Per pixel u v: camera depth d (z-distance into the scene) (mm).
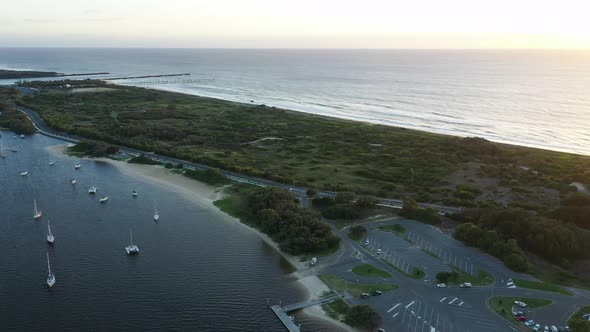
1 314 109812
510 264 132875
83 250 142875
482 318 108938
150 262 136375
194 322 108938
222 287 123562
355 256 140000
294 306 113938
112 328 106062
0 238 149750
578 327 99500
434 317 109188
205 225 164125
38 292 119125
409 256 139750
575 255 138500
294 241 143875
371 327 104750
